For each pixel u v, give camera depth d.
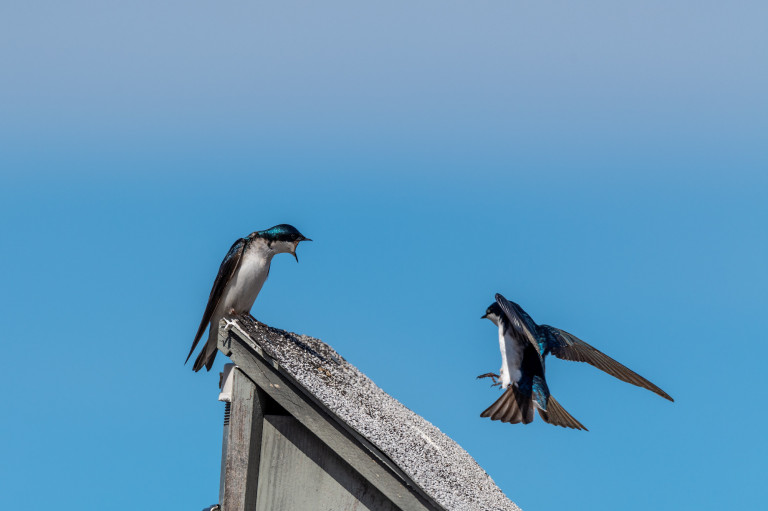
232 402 9.86
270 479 9.98
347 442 9.80
